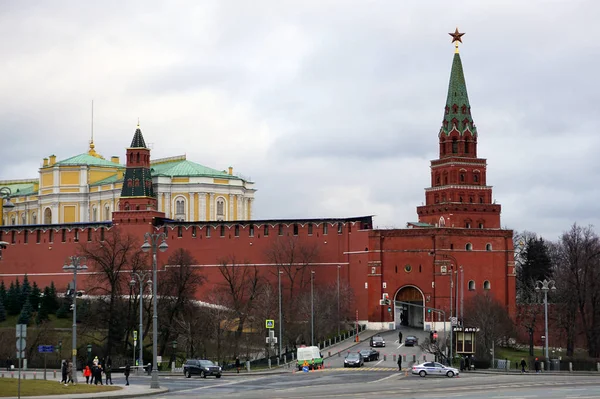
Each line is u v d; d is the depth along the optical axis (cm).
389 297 19775
